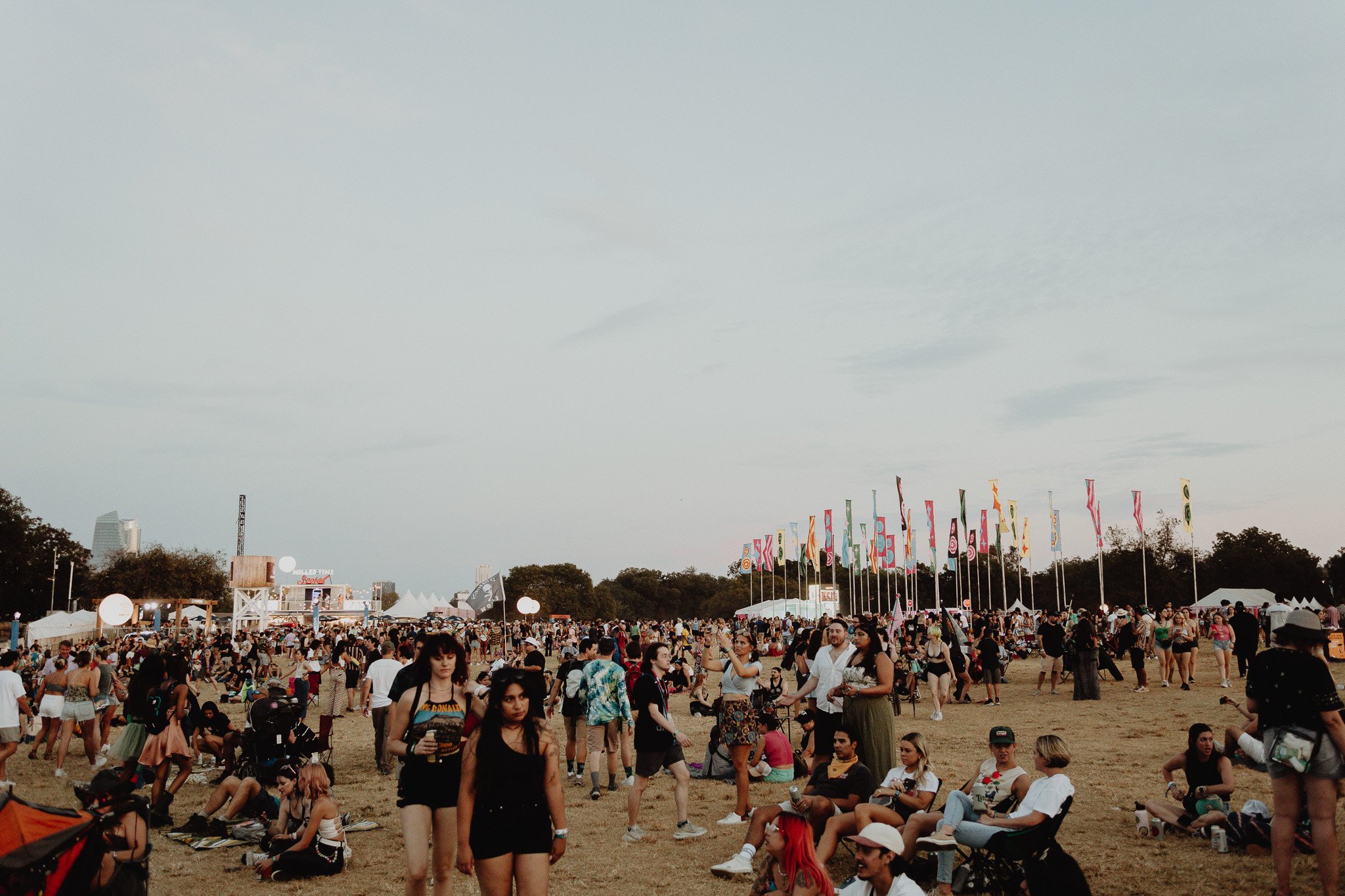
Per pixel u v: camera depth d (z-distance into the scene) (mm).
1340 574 86812
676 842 9641
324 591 105812
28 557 79062
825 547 70562
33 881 5664
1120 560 88438
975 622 26609
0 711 14031
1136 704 20453
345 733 20703
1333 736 6676
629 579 149625
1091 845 8984
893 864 6141
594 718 12086
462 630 48688
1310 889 7352
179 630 60875
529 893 5438
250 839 10195
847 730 8711
